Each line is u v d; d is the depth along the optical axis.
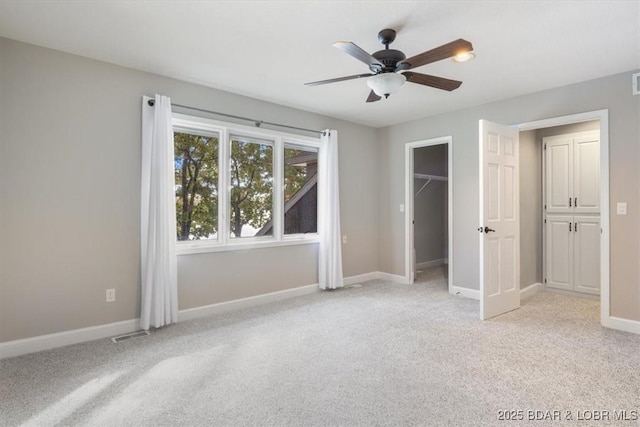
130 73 3.11
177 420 1.83
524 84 3.48
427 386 2.16
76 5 2.14
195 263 3.51
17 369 2.38
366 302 4.05
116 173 3.04
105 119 2.98
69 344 2.81
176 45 2.69
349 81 3.42
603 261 3.23
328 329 3.17
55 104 2.75
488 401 2.00
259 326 3.25
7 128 2.56
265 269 4.06
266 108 4.05
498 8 2.17
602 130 3.26
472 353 2.64
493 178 3.54
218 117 3.65
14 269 2.60
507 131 3.71
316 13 2.23
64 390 2.12
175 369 2.39
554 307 3.84
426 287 4.80
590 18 2.27
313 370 2.38
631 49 2.71
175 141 3.45
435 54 2.10
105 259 2.99
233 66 3.08
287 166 4.37
